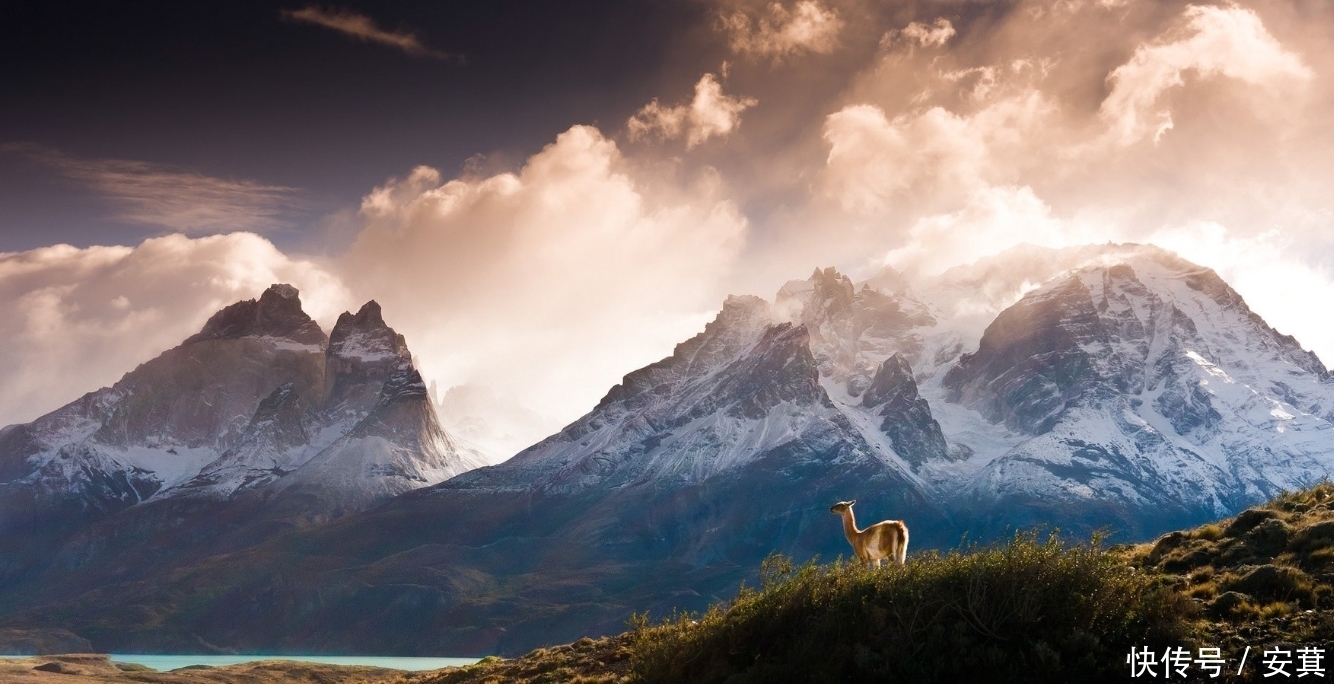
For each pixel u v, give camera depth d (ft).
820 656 131.23
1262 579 136.56
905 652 126.72
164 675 644.27
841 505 153.48
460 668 256.11
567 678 185.37
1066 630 126.31
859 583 137.90
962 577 131.34
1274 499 174.40
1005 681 122.01
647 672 149.69
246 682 628.28
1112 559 135.33
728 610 149.07
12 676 651.66
